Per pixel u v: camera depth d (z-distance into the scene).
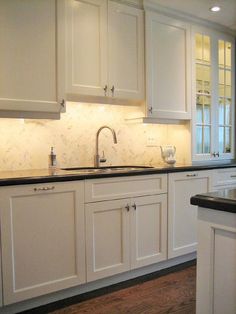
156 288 2.24
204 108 3.18
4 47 2.01
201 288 1.08
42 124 2.51
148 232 2.43
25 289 1.88
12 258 1.83
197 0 2.66
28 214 1.88
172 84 2.88
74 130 2.68
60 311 1.95
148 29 2.70
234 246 0.99
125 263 2.30
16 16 2.05
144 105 2.72
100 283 2.25
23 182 1.83
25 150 2.43
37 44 2.13
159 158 3.25
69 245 2.04
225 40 3.32
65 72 2.26
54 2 2.19
